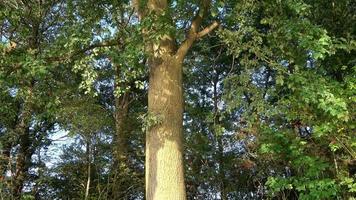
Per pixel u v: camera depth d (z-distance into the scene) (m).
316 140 9.88
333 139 9.27
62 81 13.02
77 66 8.70
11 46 8.79
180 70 9.34
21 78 9.09
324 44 8.47
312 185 9.27
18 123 13.88
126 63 8.73
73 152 14.99
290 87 9.33
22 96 11.42
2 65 8.45
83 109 13.69
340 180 9.38
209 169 16.30
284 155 10.47
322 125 9.11
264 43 11.63
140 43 8.45
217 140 16.02
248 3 9.91
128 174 14.67
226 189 15.97
